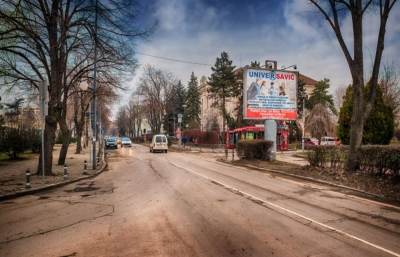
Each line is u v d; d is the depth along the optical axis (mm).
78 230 6867
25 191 11211
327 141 48625
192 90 78375
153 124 67062
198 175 16547
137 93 65062
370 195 10812
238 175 16531
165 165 22688
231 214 8203
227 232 6680
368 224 7293
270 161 22484
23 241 6188
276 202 9695
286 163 21516
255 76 23516
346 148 16078
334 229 6891
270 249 5691
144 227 7051
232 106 70500
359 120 14117
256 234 6547
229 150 43969
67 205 9398
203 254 5469
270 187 12570
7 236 6500
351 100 23500
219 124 65875
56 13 15281
